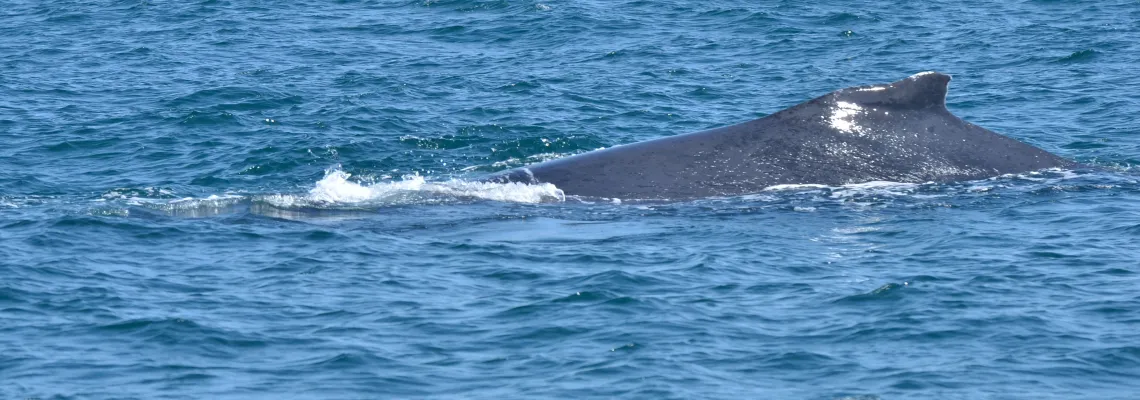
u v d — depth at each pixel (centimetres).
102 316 6500
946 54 18025
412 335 6250
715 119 13912
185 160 11588
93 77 16650
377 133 12888
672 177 9544
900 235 8250
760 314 6550
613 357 5931
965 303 6662
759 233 8394
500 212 9119
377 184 9894
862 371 5772
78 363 5891
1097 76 15738
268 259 7675
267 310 6638
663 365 5825
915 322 6375
